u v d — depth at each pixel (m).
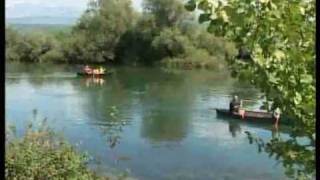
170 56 58.28
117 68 57.09
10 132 7.59
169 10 58.94
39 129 7.93
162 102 35.09
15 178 7.12
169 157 21.39
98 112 31.36
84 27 61.50
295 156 3.76
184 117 30.11
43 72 52.38
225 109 30.08
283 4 3.58
